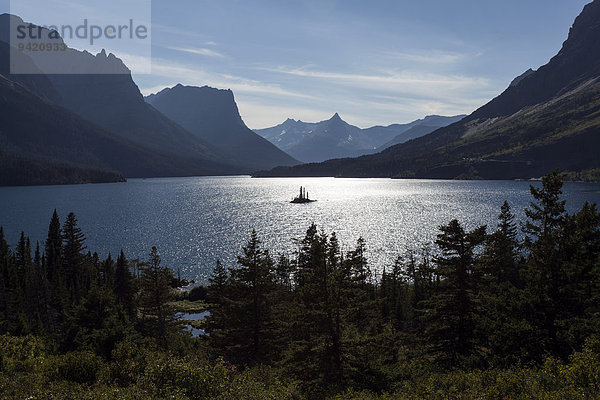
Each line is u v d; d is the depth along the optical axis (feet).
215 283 169.58
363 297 110.32
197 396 62.80
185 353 121.19
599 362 61.77
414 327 189.98
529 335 86.74
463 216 586.45
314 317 104.47
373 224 535.60
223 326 151.64
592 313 97.35
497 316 95.35
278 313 136.36
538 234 115.85
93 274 249.14
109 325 116.16
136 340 113.19
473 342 100.32
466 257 103.35
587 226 103.24
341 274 106.01
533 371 71.97
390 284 243.40
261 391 71.20
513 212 582.35
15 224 546.67
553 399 57.67
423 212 646.33
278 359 130.62
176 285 306.76
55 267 260.01
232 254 389.80
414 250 372.17
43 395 59.36
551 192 115.03
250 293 133.08
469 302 103.60
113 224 564.30
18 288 207.31
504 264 159.84
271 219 606.96
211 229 522.88
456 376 75.92
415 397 70.64
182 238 465.88
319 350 104.58
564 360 85.10
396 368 108.06
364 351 103.91
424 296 196.03
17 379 69.62
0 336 96.48
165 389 61.52
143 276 185.57
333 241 174.40
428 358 109.70
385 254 362.94
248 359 129.90
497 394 64.23
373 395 84.33
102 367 79.05
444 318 106.63
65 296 208.03
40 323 165.37
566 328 87.71
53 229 297.53
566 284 95.09
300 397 83.82
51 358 84.33
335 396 80.38
